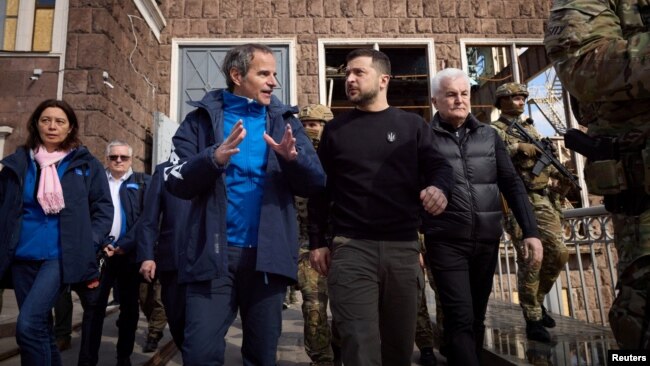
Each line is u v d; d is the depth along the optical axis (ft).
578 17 4.54
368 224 6.53
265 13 29.76
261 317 6.16
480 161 8.46
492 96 37.19
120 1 23.73
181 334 8.50
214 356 5.77
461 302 7.75
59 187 7.93
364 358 6.09
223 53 29.63
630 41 4.08
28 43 21.98
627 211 4.38
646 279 4.08
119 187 11.62
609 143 4.45
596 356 9.05
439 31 30.30
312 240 7.17
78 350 11.75
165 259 9.13
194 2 29.71
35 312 7.25
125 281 10.66
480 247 8.13
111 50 22.72
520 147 11.18
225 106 6.84
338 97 41.78
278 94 29.09
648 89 3.92
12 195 7.80
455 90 8.68
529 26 30.78
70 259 7.80
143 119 26.58
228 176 6.45
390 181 6.63
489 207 8.29
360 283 6.40
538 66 33.99
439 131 8.57
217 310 5.95
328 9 30.04
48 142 8.21
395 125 6.87
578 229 15.14
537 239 8.21
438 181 6.57
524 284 10.91
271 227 6.19
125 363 10.40
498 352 9.55
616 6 4.59
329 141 7.16
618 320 4.30
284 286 6.43
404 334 6.63
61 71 21.62
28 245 7.79
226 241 6.04
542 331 10.59
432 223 8.20
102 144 21.53
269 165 6.51
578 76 4.41
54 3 22.39
